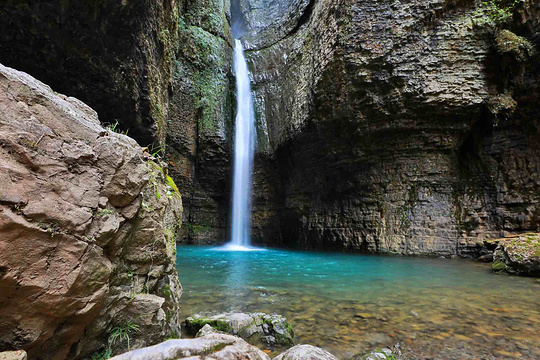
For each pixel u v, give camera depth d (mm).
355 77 11219
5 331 1396
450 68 10422
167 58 14484
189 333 3082
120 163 1938
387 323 3439
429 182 11602
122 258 2158
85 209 1681
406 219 11695
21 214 1389
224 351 1539
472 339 2982
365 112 11742
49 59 8727
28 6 7289
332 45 11383
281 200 18312
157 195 2678
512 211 10125
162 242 2531
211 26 19844
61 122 1649
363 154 12750
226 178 19719
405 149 11914
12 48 8250
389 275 6980
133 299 2193
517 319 3578
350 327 3318
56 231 1521
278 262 9891
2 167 1348
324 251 14602
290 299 4512
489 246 9500
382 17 10680
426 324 3406
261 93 19594
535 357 2609
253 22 22500
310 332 3180
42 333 1518
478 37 10094
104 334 2025
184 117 18031
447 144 11328
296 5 17984
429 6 10258
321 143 14016
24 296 1411
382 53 10664
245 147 19750
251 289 5262
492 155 10812
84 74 9516
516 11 9398
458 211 11125
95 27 8344
